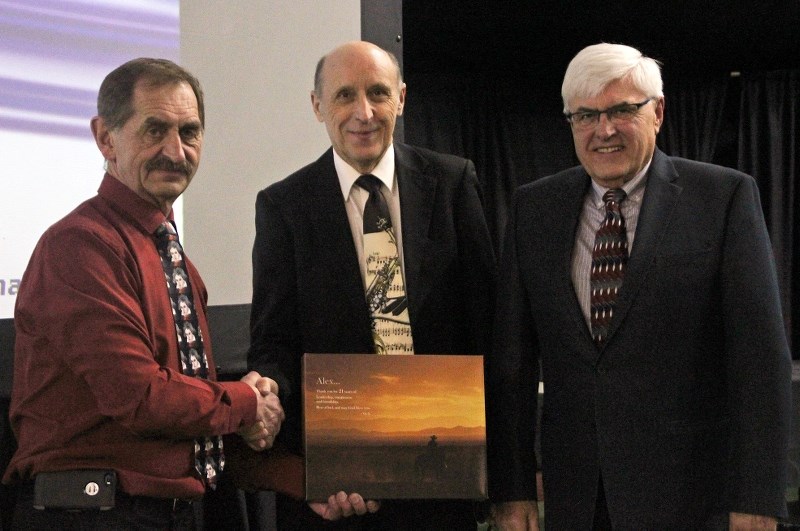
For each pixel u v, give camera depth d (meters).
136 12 2.70
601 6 4.46
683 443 1.98
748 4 4.53
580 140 2.04
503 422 2.16
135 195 1.95
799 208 5.56
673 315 1.99
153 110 1.90
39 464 1.83
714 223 2.01
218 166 2.93
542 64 5.20
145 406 1.80
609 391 2.01
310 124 3.05
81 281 1.81
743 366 1.96
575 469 2.05
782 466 1.93
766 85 5.53
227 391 1.93
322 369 2.02
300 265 2.18
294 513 2.23
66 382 1.85
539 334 2.12
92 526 1.82
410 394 2.04
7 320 2.46
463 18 4.54
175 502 1.92
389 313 2.16
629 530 1.97
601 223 2.10
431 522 2.17
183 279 2.02
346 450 2.01
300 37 3.04
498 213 5.36
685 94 5.60
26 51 2.49
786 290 5.53
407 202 2.18
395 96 2.16
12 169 2.45
